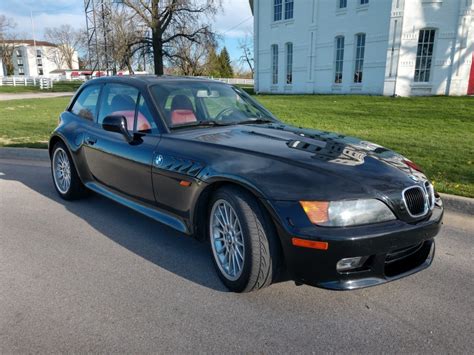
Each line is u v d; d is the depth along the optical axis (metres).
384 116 13.02
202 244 4.04
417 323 2.77
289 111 14.66
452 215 4.91
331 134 3.87
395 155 3.44
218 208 3.22
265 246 2.82
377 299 3.06
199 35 38.09
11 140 9.72
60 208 5.11
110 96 4.67
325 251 2.59
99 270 3.49
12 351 2.46
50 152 5.59
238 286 3.04
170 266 3.57
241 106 4.47
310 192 2.68
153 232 4.33
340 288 2.68
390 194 2.75
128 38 37.44
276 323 2.75
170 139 3.67
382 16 19.03
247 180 2.86
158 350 2.47
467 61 18.34
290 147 3.25
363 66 20.47
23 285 3.24
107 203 5.31
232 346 2.51
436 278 3.39
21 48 115.62
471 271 3.52
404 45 18.53
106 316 2.82
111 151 4.25
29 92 39.09
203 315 2.83
